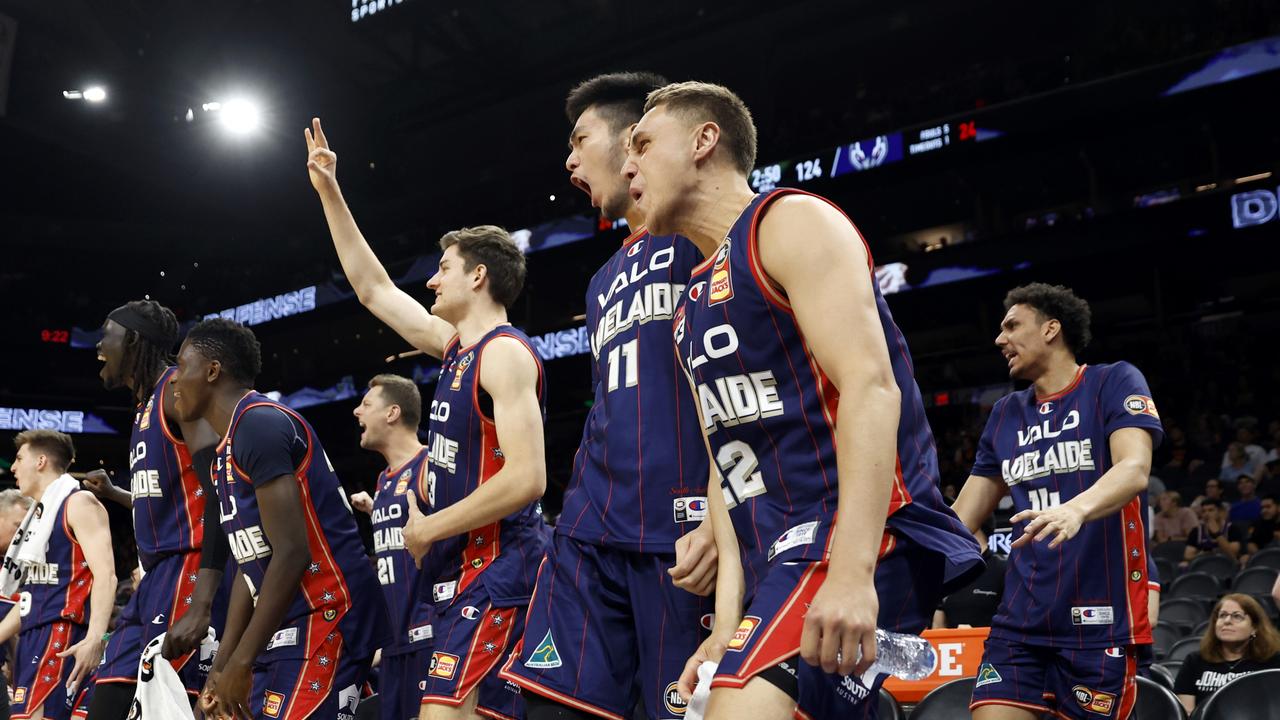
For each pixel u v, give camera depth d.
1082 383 3.46
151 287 25.39
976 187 19.36
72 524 4.62
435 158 25.61
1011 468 3.58
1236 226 15.79
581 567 2.39
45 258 24.19
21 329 23.17
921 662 1.63
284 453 3.13
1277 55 15.21
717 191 1.84
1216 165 17.30
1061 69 18.27
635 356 2.36
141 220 25.33
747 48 21.69
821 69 22.42
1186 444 14.38
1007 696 3.31
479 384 3.10
